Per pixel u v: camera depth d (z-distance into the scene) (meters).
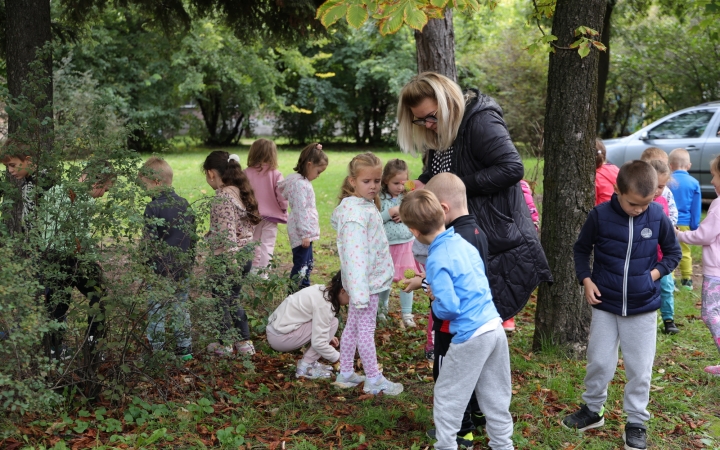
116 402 3.81
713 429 3.86
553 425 3.85
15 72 5.05
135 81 23.58
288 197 6.00
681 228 6.90
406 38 27.95
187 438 3.52
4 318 3.02
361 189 4.14
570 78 4.64
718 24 14.65
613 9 14.41
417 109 3.73
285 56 25.88
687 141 11.51
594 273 3.67
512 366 4.68
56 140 3.72
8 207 3.58
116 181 3.70
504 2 23.56
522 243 3.93
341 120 32.16
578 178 4.73
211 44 22.89
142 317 3.76
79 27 6.76
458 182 3.48
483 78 21.27
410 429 3.79
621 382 4.45
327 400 4.15
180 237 4.15
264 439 3.60
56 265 3.59
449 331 3.27
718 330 4.57
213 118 30.23
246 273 4.75
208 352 4.12
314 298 4.48
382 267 4.21
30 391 3.03
